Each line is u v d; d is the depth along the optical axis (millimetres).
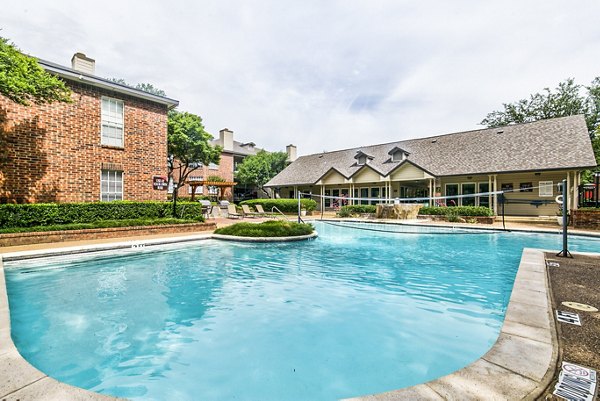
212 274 6711
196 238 10406
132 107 13586
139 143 13805
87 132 12156
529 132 20797
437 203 21688
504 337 2670
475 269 7188
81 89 12016
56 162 11320
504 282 6082
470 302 4902
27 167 10672
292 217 22391
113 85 12570
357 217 22219
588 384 1979
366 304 4840
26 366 2277
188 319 4281
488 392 1897
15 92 8625
